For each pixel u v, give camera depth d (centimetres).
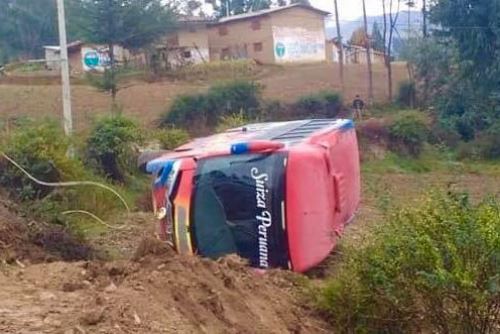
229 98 4178
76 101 4494
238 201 1216
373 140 3909
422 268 887
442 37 4753
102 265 947
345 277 966
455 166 3834
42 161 1888
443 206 934
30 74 5578
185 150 1385
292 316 942
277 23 6762
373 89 5128
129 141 2520
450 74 4684
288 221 1199
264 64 6606
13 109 4128
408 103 4738
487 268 864
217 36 6906
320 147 1306
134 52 5403
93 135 2494
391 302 920
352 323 954
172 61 6097
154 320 750
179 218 1234
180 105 4109
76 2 4928
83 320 719
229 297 881
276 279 1078
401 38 6525
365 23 5519
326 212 1243
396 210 968
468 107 4459
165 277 862
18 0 7888
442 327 898
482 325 878
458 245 867
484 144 4112
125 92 4862
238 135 1538
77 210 1839
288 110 4297
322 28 7094
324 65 6562
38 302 793
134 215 1986
